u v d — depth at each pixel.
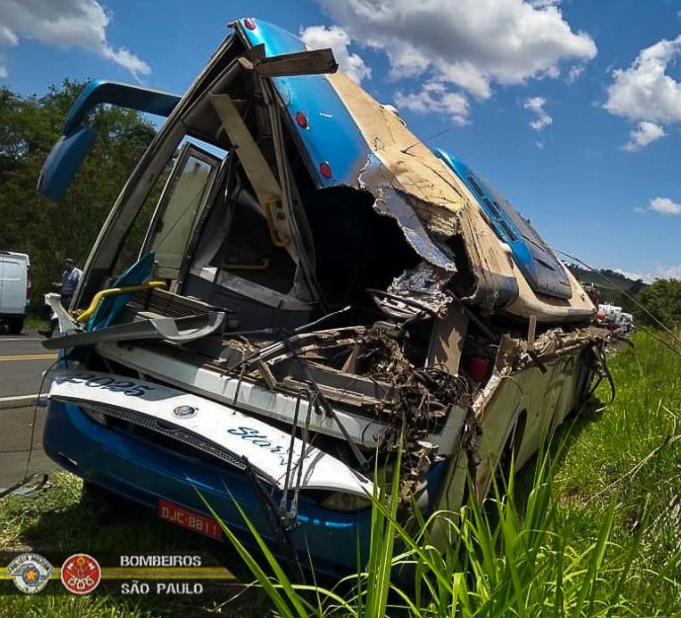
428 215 3.98
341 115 4.14
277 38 3.87
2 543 3.58
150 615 3.04
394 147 4.45
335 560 2.94
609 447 5.29
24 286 17.50
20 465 5.18
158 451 3.30
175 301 3.90
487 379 3.81
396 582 3.01
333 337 3.63
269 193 3.94
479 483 3.66
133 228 4.50
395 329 3.61
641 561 3.06
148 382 3.57
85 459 3.45
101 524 3.94
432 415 3.13
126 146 33.22
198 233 4.34
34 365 10.93
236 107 3.79
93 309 3.82
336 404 3.17
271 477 2.73
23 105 37.81
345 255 4.63
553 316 5.98
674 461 4.11
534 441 5.52
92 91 4.13
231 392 3.37
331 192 4.28
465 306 4.00
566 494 5.07
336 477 2.83
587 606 2.33
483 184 6.07
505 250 4.91
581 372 7.98
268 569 3.28
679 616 2.55
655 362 7.82
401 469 3.00
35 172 30.58
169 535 3.73
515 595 2.07
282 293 4.20
